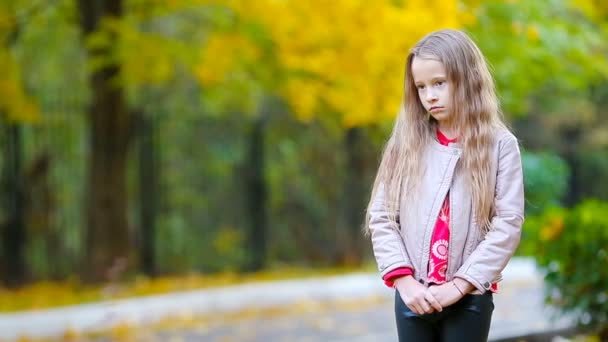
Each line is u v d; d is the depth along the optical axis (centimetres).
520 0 1036
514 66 1152
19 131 1592
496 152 402
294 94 1226
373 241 416
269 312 1295
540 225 852
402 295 396
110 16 1280
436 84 401
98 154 1466
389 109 1060
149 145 1684
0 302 1285
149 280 1573
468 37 412
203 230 2070
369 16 1002
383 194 421
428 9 938
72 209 1861
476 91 402
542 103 2236
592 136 2470
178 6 1271
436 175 404
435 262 398
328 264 2073
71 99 1855
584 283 809
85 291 1387
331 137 2141
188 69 1588
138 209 1875
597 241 809
